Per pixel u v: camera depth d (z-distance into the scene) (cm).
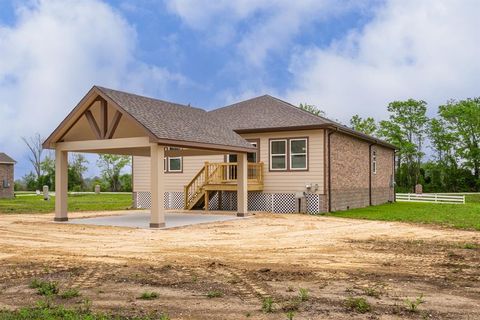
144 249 1076
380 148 3116
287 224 1656
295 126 2173
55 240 1241
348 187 2456
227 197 2364
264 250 1060
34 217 1973
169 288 686
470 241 1205
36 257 970
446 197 3472
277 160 2264
